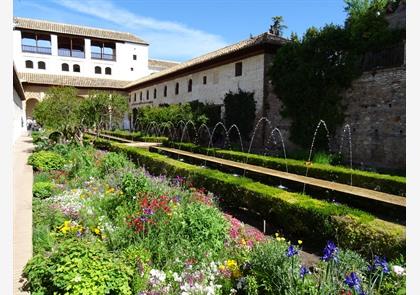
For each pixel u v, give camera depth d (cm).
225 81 1994
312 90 1355
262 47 1658
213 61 2062
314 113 1364
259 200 687
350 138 1261
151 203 530
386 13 1381
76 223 527
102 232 498
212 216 491
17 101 2356
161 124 2239
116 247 451
